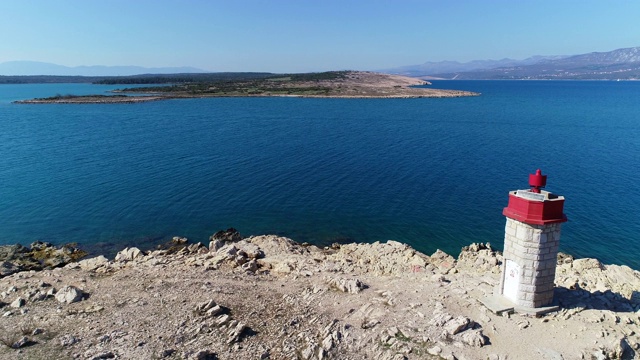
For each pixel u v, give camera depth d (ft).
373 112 404.16
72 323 56.65
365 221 126.11
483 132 282.77
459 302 58.39
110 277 74.02
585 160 195.93
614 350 47.55
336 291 67.05
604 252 103.71
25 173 173.99
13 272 89.40
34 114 382.22
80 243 110.63
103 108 436.35
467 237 115.03
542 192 54.03
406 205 138.31
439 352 48.11
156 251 99.91
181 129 295.89
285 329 56.13
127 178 167.94
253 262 82.28
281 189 155.43
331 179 168.04
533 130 290.35
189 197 146.10
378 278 74.28
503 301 56.44
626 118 352.69
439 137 263.08
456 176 171.22
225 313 60.29
